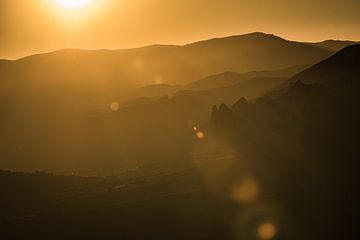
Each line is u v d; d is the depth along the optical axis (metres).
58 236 78.62
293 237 69.25
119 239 76.12
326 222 70.25
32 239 78.25
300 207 75.00
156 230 77.31
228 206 80.44
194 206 82.00
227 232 73.69
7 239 78.62
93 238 77.19
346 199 74.62
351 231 67.12
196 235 74.31
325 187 79.62
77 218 83.06
